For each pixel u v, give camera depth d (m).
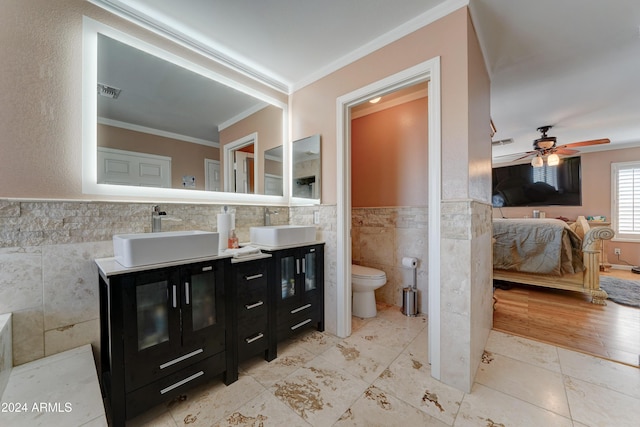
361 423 1.30
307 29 1.88
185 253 1.45
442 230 1.64
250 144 2.39
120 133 1.66
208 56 2.07
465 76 1.57
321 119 2.39
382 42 1.95
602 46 2.08
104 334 1.46
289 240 2.05
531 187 5.68
